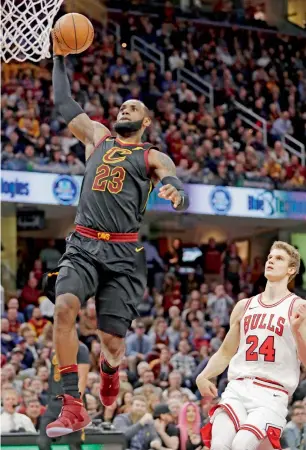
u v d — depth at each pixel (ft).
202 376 24.75
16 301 58.95
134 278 21.45
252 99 85.56
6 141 66.64
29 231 77.82
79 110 22.75
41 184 65.77
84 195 21.58
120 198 21.30
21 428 39.88
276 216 74.18
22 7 27.50
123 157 21.59
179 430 41.11
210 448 23.54
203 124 79.15
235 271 75.87
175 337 60.08
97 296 21.39
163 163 21.42
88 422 20.51
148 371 48.57
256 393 23.56
